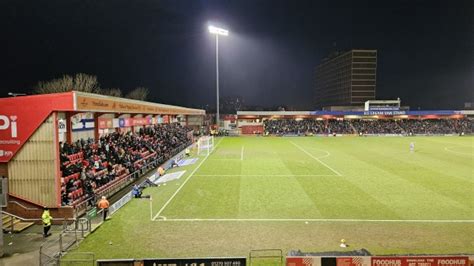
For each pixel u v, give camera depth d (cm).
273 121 8000
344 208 2044
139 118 3922
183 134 5881
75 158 2436
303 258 1107
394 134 7606
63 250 1436
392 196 2309
